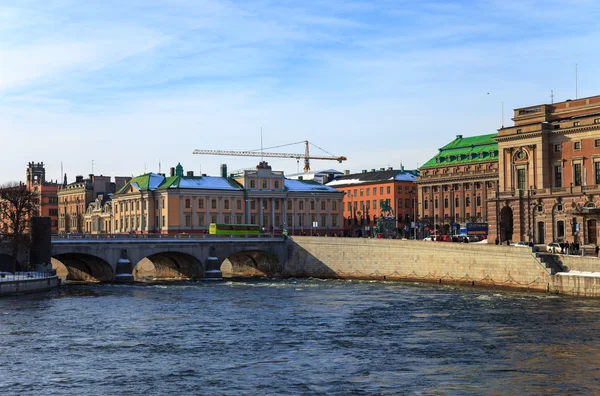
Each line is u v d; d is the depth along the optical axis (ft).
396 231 648.79
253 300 323.37
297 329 237.25
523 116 479.00
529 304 291.17
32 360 190.80
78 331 235.20
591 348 198.39
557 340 209.67
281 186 645.10
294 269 493.36
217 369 179.83
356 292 356.79
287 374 173.99
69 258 448.65
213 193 609.83
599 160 433.07
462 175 640.17
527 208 463.42
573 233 435.53
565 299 308.81
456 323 243.60
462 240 510.58
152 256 494.59
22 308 292.61
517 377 168.55
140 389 161.99
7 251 403.95
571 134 449.06
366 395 155.63
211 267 466.70
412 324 243.60
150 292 363.76
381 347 204.23
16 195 499.51
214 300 323.78
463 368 177.68
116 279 432.25
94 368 181.68
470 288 370.12
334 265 467.93
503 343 206.59
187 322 254.27
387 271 435.12
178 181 603.67
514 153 477.36
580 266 337.93
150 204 610.24
